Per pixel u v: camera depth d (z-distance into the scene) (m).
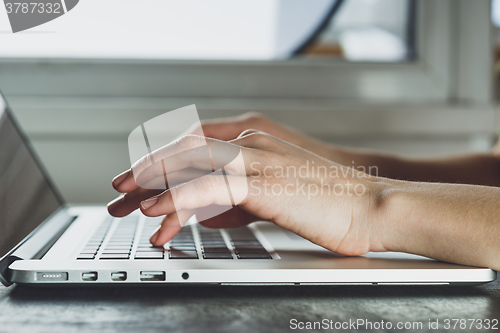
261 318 0.28
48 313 0.28
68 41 0.96
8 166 0.45
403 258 0.38
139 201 0.41
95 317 0.28
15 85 0.95
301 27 1.03
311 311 0.30
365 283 0.34
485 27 1.02
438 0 1.04
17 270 0.32
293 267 0.34
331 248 0.39
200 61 1.00
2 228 0.36
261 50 1.02
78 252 0.37
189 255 0.37
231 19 1.00
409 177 0.69
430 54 1.05
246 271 0.33
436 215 0.37
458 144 1.02
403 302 0.32
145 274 0.33
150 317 0.28
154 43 0.99
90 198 0.91
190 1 0.99
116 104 0.90
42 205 0.53
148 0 0.98
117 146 0.91
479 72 1.04
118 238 0.43
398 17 1.06
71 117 0.88
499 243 0.34
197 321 0.27
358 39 1.05
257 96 1.01
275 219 0.39
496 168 0.73
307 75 1.02
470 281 0.35
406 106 0.97
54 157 0.90
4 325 0.26
